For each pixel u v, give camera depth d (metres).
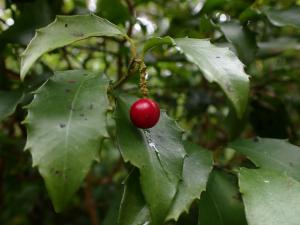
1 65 0.16
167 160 0.10
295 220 0.09
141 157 0.10
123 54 0.17
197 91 0.21
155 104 0.10
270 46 0.18
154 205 0.10
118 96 0.11
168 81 0.22
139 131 0.10
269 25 0.18
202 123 0.24
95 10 0.18
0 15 0.18
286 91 0.24
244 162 0.14
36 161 0.09
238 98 0.10
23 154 0.19
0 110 0.12
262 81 0.21
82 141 0.09
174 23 0.18
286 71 0.21
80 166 0.09
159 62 0.19
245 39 0.14
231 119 0.16
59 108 0.10
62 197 0.09
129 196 0.10
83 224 0.24
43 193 0.23
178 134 0.11
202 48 0.10
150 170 0.10
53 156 0.09
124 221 0.10
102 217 0.24
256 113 0.19
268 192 0.10
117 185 0.23
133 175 0.10
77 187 0.09
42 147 0.09
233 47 0.14
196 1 0.23
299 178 0.12
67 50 0.20
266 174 0.11
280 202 0.10
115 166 0.25
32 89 0.13
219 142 0.22
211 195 0.12
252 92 0.20
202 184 0.11
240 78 0.10
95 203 0.24
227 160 0.21
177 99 0.22
